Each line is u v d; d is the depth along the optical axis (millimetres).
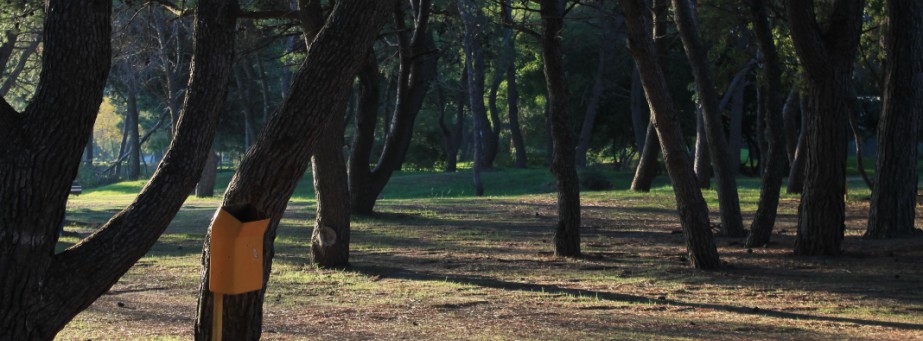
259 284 5047
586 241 21391
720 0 23109
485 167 60125
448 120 73562
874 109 54938
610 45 52406
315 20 14602
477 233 23016
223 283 4879
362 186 26766
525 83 62344
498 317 11031
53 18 5402
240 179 6148
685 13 21750
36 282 5273
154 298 12312
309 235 22234
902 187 20031
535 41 51062
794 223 25438
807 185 18000
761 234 19812
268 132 6199
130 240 5688
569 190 18172
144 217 5789
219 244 4879
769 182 19734
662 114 16141
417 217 27109
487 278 15141
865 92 54062
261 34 20453
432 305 12016
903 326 10680
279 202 6223
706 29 23750
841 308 12242
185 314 10938
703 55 21906
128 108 74438
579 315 11258
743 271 16109
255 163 6148
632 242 21219
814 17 16906
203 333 6336
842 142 17625
